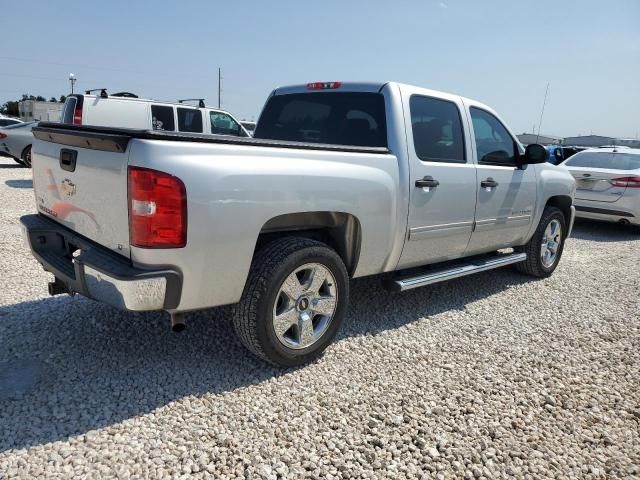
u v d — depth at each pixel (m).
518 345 4.11
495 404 3.18
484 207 4.78
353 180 3.48
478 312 4.82
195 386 3.16
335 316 3.57
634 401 3.34
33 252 3.54
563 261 7.25
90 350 3.54
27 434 2.60
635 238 9.46
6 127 15.23
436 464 2.59
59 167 3.34
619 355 4.03
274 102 4.93
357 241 3.68
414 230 4.07
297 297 3.33
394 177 3.82
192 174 2.70
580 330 4.51
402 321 4.46
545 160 5.06
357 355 3.73
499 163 5.08
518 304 5.14
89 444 2.56
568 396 3.35
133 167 2.65
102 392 3.03
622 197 9.11
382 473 2.51
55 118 37.69
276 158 3.11
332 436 2.76
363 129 4.12
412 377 3.45
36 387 3.04
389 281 4.14
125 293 2.69
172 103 11.47
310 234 3.72
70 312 4.17
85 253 2.97
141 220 2.68
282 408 2.98
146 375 3.26
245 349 3.69
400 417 2.96
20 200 9.71
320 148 3.38
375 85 4.15
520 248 5.96
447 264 4.93
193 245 2.75
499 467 2.61
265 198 2.99
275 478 2.42
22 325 3.88
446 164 4.31
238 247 2.93
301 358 3.44
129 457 2.48
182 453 2.53
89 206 3.06
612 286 6.00
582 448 2.82
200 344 3.73
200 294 2.91
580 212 9.66
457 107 4.60
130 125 10.96
